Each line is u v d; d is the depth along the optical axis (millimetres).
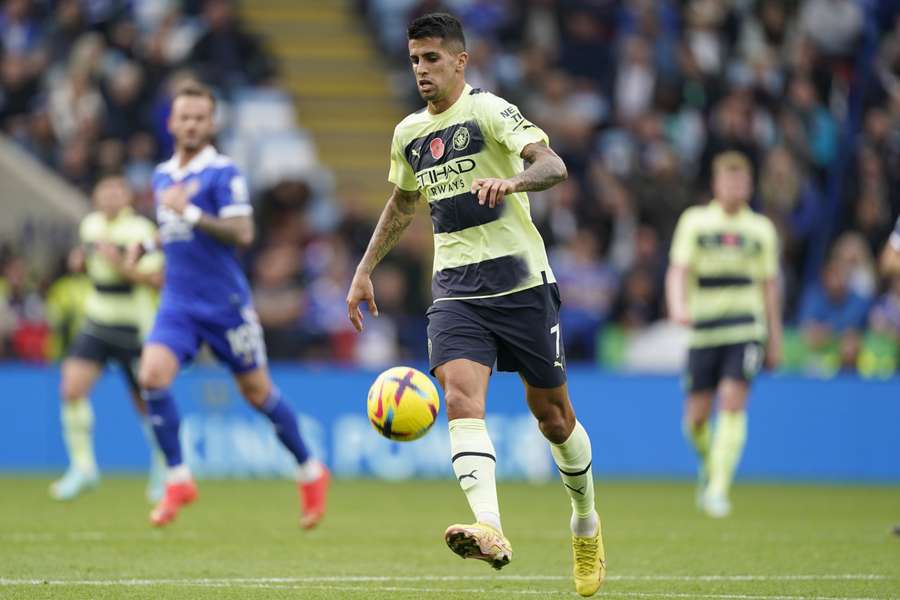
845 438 52406
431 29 19125
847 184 65875
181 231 28641
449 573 22984
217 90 66500
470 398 18562
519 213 19188
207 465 49844
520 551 26828
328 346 55188
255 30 73375
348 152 69500
